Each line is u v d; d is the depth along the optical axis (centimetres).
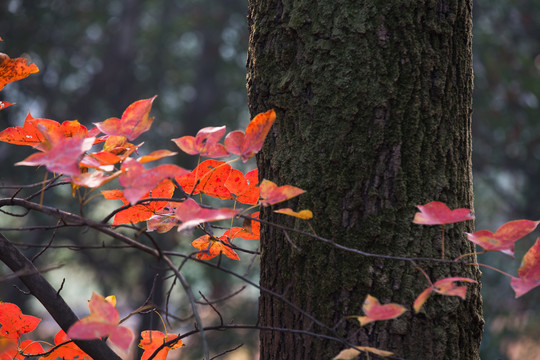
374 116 226
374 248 225
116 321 208
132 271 1383
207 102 1706
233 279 1202
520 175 1536
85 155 216
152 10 1783
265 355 232
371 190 226
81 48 1612
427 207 215
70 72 1498
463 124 230
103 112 1602
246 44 1709
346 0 228
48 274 1319
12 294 1248
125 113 221
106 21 1606
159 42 1664
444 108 228
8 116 1227
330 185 227
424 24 227
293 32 231
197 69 1734
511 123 1433
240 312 1193
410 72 227
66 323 229
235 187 233
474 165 1500
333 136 227
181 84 1742
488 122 1470
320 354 226
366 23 227
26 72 230
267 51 233
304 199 228
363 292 225
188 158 1464
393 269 225
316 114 228
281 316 230
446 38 228
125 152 226
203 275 1155
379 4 227
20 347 232
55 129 215
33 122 228
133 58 1631
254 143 220
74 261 1310
